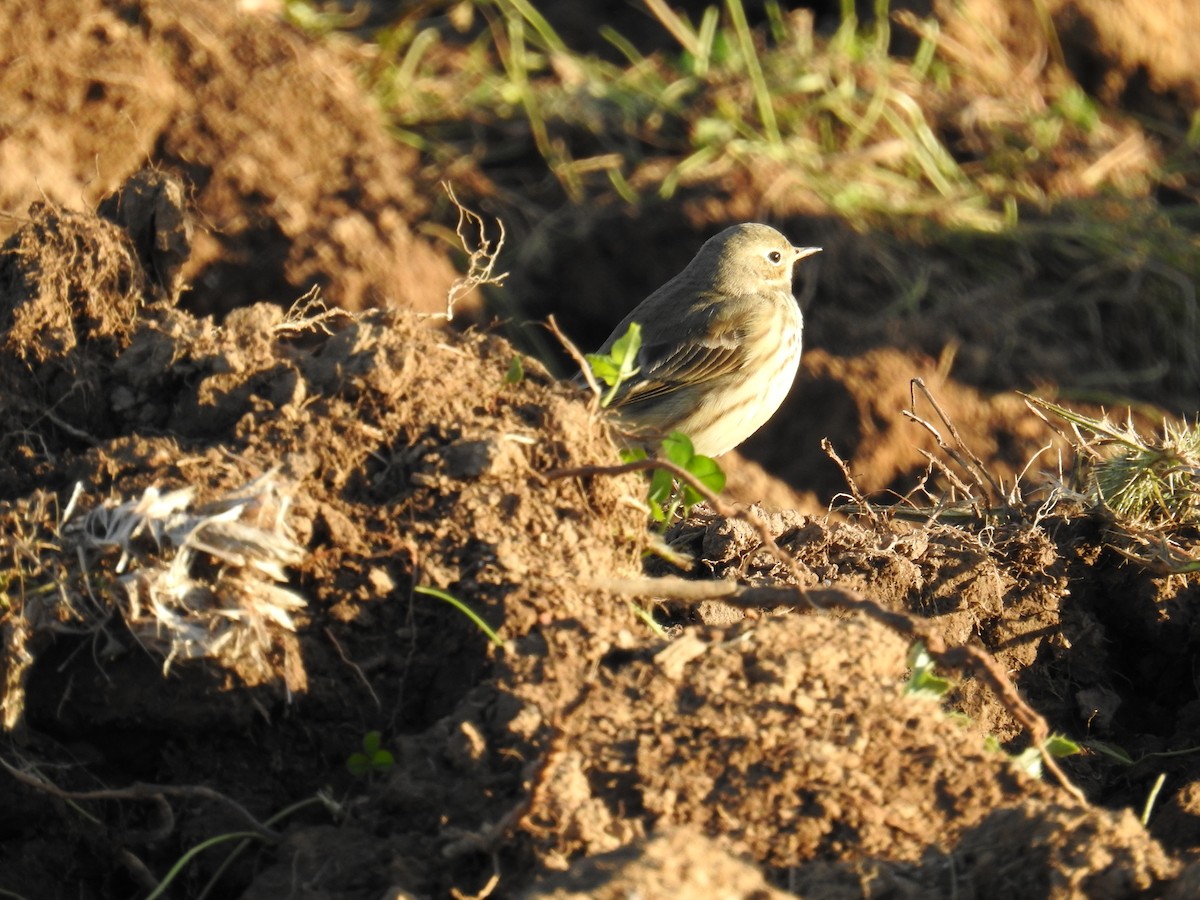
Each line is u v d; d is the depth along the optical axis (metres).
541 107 22.62
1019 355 20.36
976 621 10.87
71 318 9.88
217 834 7.92
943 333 20.20
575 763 7.56
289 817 8.03
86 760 8.13
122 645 7.98
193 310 18.89
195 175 19.55
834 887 7.13
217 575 8.01
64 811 8.02
